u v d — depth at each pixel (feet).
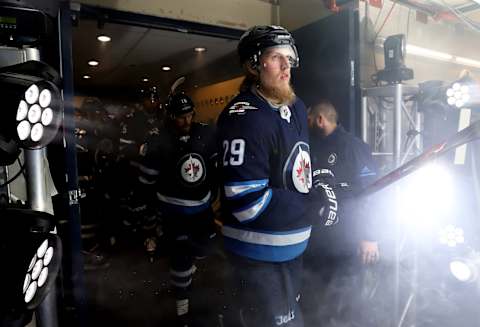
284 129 3.79
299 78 8.41
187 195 6.97
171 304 8.23
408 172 3.89
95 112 10.46
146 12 7.41
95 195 9.71
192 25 8.00
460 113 5.87
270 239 3.67
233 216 3.77
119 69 14.15
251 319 3.90
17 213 3.13
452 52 11.14
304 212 3.63
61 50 5.48
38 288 3.02
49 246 3.11
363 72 8.32
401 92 6.55
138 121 10.16
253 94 3.90
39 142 3.04
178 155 6.94
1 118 2.75
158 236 10.07
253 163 3.54
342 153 6.30
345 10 7.17
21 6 3.83
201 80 15.19
